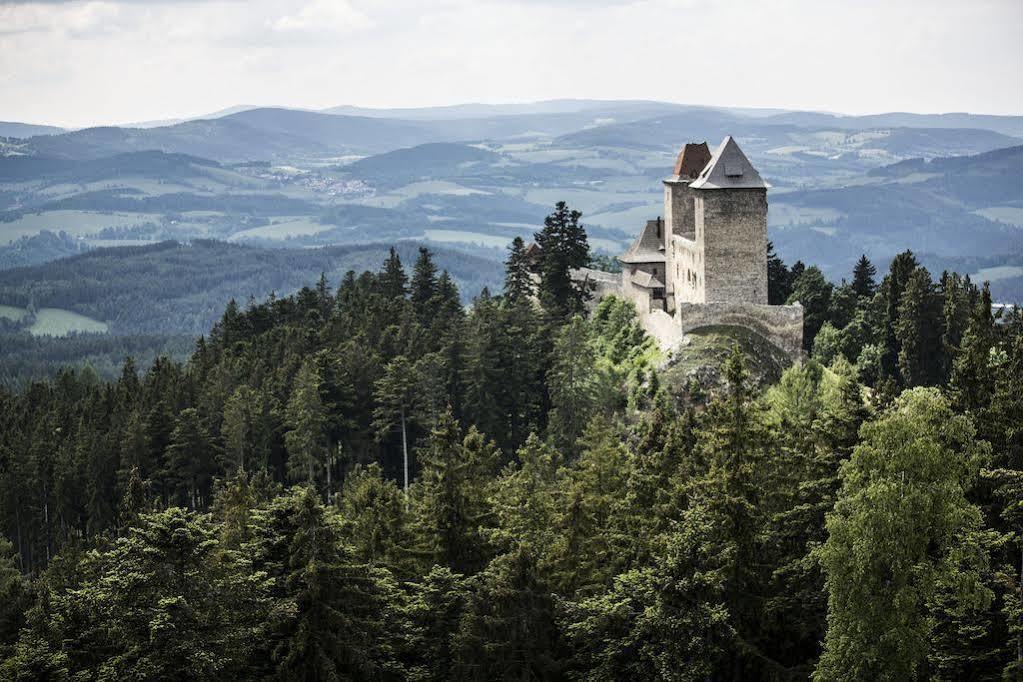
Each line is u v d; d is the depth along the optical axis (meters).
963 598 53.41
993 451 64.88
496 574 64.81
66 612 60.72
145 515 60.56
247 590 59.50
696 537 61.09
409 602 67.38
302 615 60.78
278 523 63.59
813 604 61.88
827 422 67.81
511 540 71.56
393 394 124.31
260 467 126.81
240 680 60.69
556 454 102.25
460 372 132.00
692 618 59.28
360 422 131.00
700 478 69.44
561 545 71.62
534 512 79.31
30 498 132.75
